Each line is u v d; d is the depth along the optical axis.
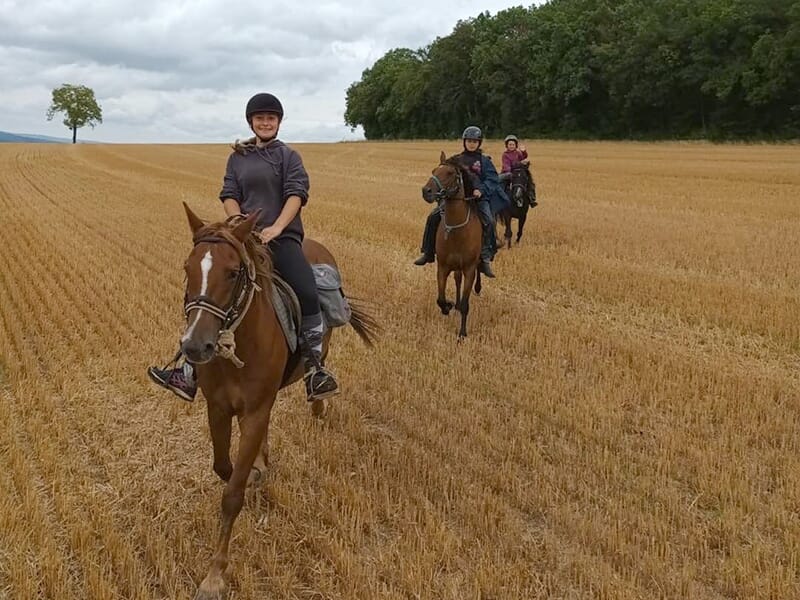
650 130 72.31
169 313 10.02
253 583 4.38
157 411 6.97
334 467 5.90
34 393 7.20
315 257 5.79
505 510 5.18
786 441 6.43
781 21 62.62
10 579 4.35
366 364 8.27
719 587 4.45
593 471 5.88
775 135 61.53
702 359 8.73
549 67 76.69
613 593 4.28
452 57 88.81
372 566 4.56
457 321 10.11
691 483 5.73
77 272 12.59
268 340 4.39
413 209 21.38
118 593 4.24
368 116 112.62
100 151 58.81
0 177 33.50
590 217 19.88
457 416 6.86
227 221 4.32
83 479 5.61
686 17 68.06
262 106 4.86
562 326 9.83
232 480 4.27
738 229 17.58
